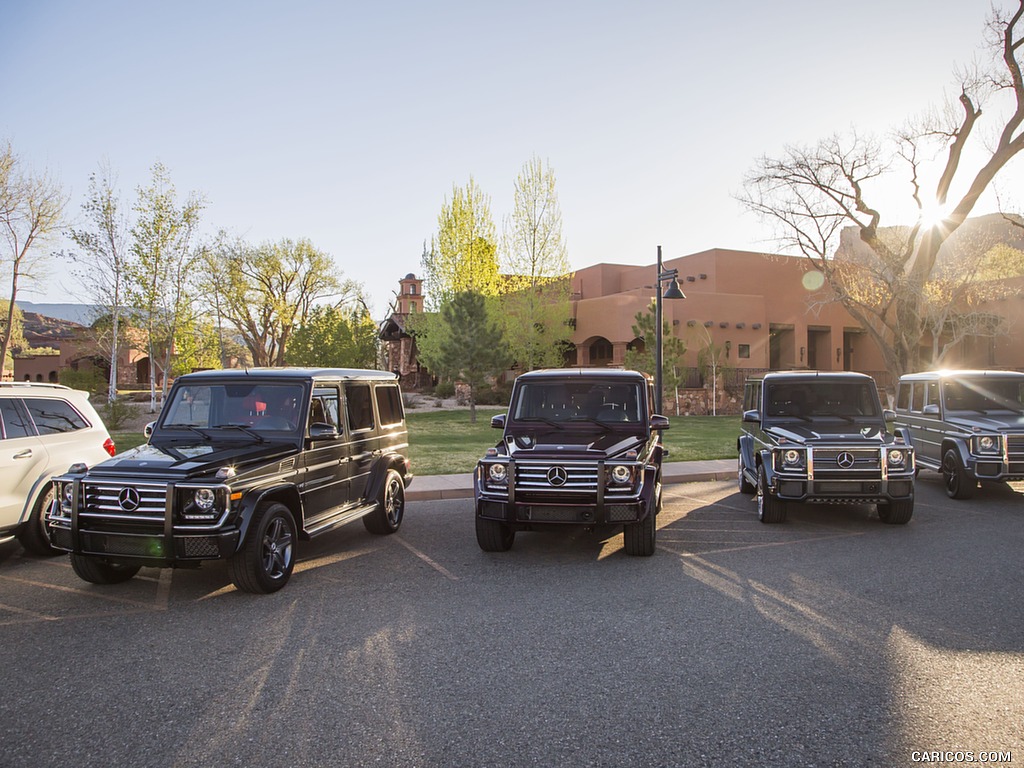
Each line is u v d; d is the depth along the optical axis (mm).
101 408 22984
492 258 35188
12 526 7254
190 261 30984
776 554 7410
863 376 10078
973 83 25875
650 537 7164
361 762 3297
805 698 3941
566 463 6949
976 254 30719
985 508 10055
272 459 6328
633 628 5141
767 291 40562
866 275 34000
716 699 3939
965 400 11555
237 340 57250
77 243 28766
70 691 4137
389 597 5984
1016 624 5164
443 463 14859
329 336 31969
